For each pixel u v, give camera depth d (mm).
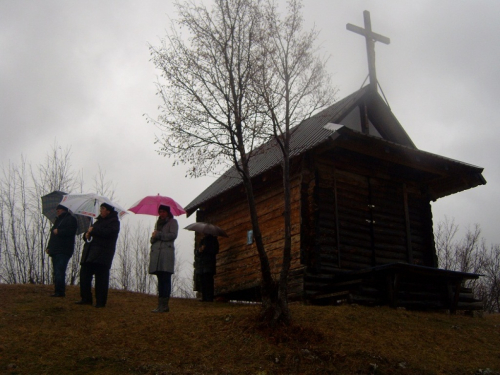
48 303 10836
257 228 9359
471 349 9461
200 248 14875
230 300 16547
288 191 9656
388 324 10242
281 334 8664
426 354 8852
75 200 11422
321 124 14859
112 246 11086
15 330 8609
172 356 7922
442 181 16203
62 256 11859
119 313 10305
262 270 9258
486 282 25578
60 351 7746
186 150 10172
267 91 10227
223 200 17625
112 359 7605
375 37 16562
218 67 10312
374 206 14938
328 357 8156
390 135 16750
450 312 12844
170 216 10945
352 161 14898
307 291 12930
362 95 15383
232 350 8273
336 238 13828
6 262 19531
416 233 15680
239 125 9820
